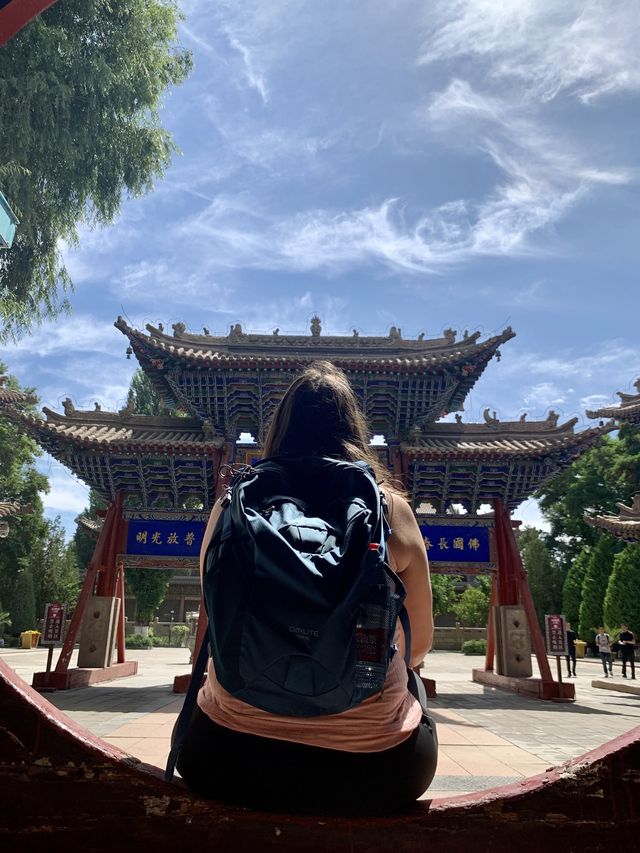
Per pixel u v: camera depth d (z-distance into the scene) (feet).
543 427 53.72
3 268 66.23
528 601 49.21
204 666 5.81
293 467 6.20
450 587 162.20
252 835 4.83
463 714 37.06
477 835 4.91
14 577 139.85
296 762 5.22
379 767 5.32
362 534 5.23
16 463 140.36
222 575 5.18
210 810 4.87
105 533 49.57
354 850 4.83
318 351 53.11
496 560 50.98
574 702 45.16
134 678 56.18
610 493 167.12
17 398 87.04
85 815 4.76
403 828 4.93
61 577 150.41
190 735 5.64
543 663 46.73
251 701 5.08
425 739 5.86
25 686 5.15
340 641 4.84
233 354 51.85
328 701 4.98
